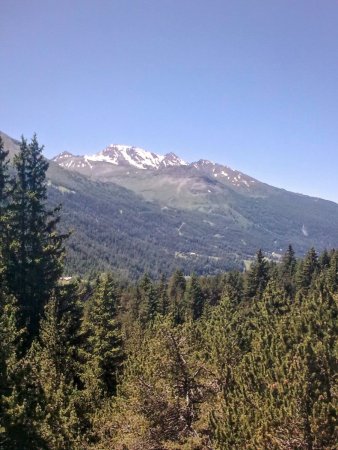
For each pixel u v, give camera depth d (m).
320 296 29.33
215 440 18.69
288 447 16.48
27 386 19.19
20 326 34.25
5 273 35.34
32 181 39.56
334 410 16.19
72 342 33.00
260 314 36.06
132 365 26.11
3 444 16.14
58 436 18.98
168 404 21.77
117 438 21.58
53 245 40.41
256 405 18.81
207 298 99.94
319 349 18.28
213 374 23.28
